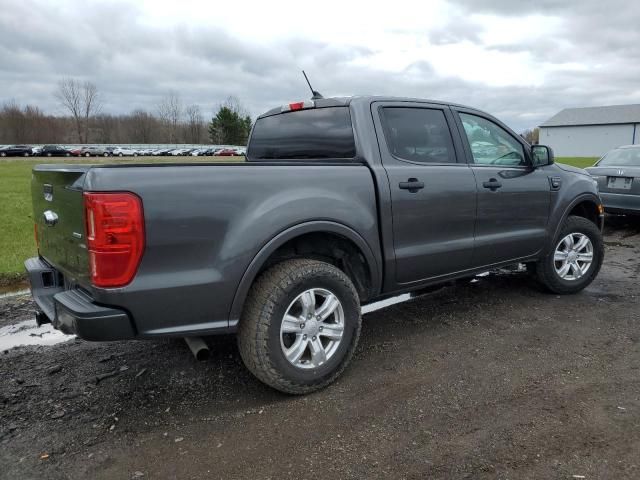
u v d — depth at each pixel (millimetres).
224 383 3428
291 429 2885
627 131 75938
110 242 2578
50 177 3102
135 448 2729
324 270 3229
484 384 3338
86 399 3223
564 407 3039
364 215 3461
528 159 4777
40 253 3643
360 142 3643
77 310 2662
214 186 2846
